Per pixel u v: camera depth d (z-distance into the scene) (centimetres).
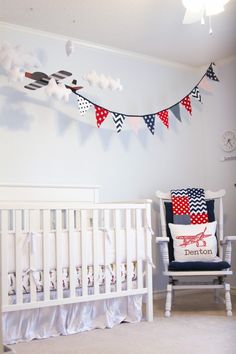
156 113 386
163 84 420
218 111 428
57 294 270
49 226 271
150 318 305
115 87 343
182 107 432
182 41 373
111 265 295
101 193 374
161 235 405
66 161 356
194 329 279
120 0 297
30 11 313
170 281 333
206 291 423
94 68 378
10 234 257
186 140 432
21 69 315
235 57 413
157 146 412
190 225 364
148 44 380
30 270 260
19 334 261
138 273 304
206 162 439
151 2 300
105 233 292
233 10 313
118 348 240
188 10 259
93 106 374
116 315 299
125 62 397
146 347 241
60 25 338
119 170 387
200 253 349
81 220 283
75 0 297
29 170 336
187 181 429
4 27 332
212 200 384
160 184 411
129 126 396
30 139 338
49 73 353
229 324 291
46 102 348
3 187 318
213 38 368
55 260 271
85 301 280
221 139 426
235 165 414
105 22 333
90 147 371
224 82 423
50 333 271
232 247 410
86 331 281
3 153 326
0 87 327
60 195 345
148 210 314
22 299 257
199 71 439
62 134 355
